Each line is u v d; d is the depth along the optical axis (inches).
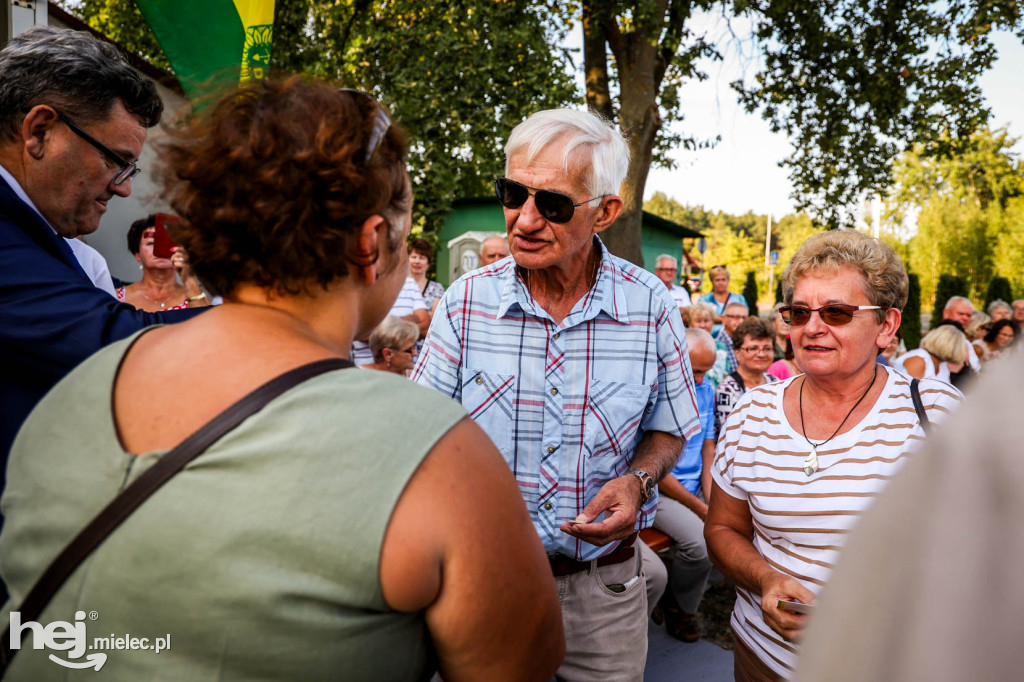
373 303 38.2
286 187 31.7
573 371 72.9
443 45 342.6
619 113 346.9
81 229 61.8
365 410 29.9
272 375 30.4
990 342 266.2
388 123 35.9
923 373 215.5
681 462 144.6
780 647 66.0
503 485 32.1
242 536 27.4
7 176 56.7
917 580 14.7
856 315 64.7
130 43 501.0
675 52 337.4
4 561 31.3
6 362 49.8
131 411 30.7
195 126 34.9
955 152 408.8
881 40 390.0
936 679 13.7
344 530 27.7
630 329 73.9
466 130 364.2
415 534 28.5
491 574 30.3
